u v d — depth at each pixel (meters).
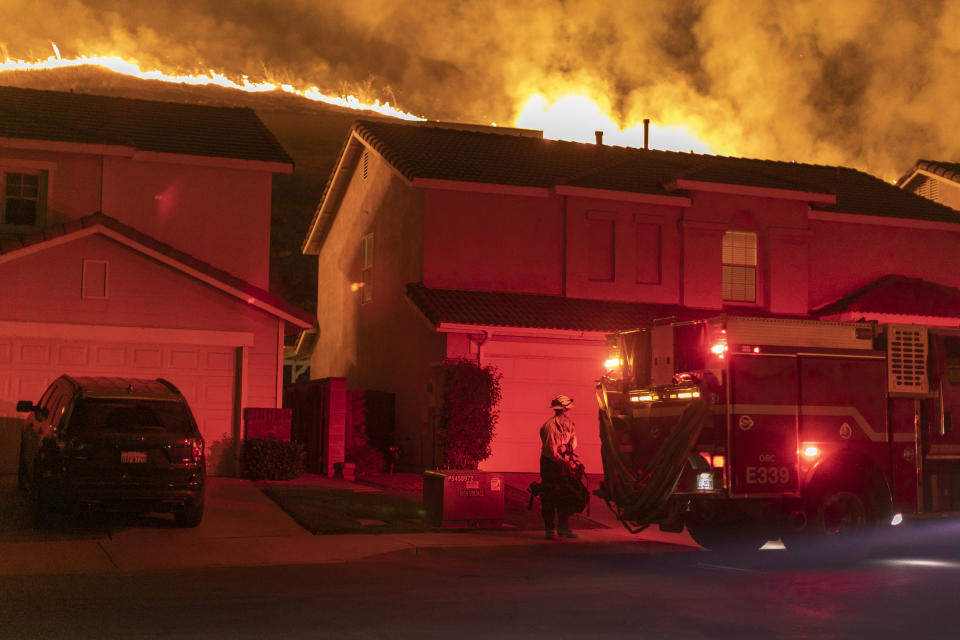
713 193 26.80
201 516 15.04
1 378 19.98
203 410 21.30
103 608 9.45
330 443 22.28
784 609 9.52
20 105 23.61
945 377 14.02
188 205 22.61
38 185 21.83
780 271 27.31
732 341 12.80
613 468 14.14
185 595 10.20
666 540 15.35
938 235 29.58
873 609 9.52
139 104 25.73
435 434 23.41
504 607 9.58
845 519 13.41
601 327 23.67
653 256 26.50
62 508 14.39
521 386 23.58
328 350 32.69
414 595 10.24
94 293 20.62
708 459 12.86
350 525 15.50
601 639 8.16
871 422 13.52
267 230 23.03
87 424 14.40
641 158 29.22
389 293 27.08
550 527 15.09
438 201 24.97
